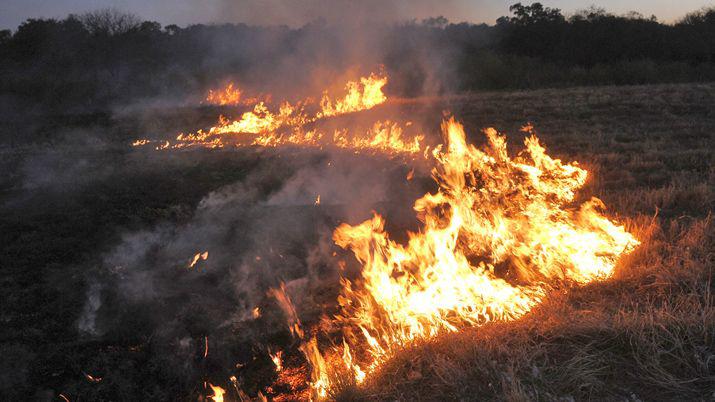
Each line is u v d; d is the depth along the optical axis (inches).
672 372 139.2
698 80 1502.2
